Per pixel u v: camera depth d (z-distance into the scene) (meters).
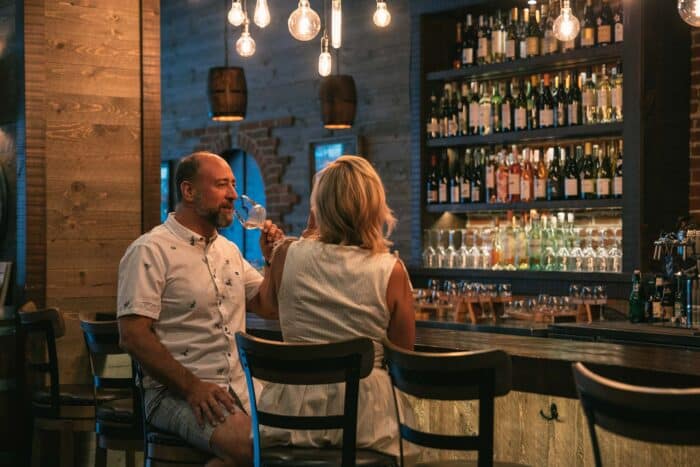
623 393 2.07
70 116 4.63
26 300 4.49
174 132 9.48
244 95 6.20
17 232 4.60
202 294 3.32
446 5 6.56
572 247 6.20
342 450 2.66
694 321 4.85
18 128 4.57
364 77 7.61
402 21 7.27
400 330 2.84
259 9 4.64
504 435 3.30
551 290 6.00
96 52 4.70
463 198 6.62
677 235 4.99
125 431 3.61
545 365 3.05
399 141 7.30
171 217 3.40
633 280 5.30
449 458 3.45
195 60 9.20
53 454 4.64
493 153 6.66
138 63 4.81
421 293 6.27
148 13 4.82
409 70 7.19
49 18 4.58
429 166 6.80
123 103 4.77
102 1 4.71
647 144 5.53
